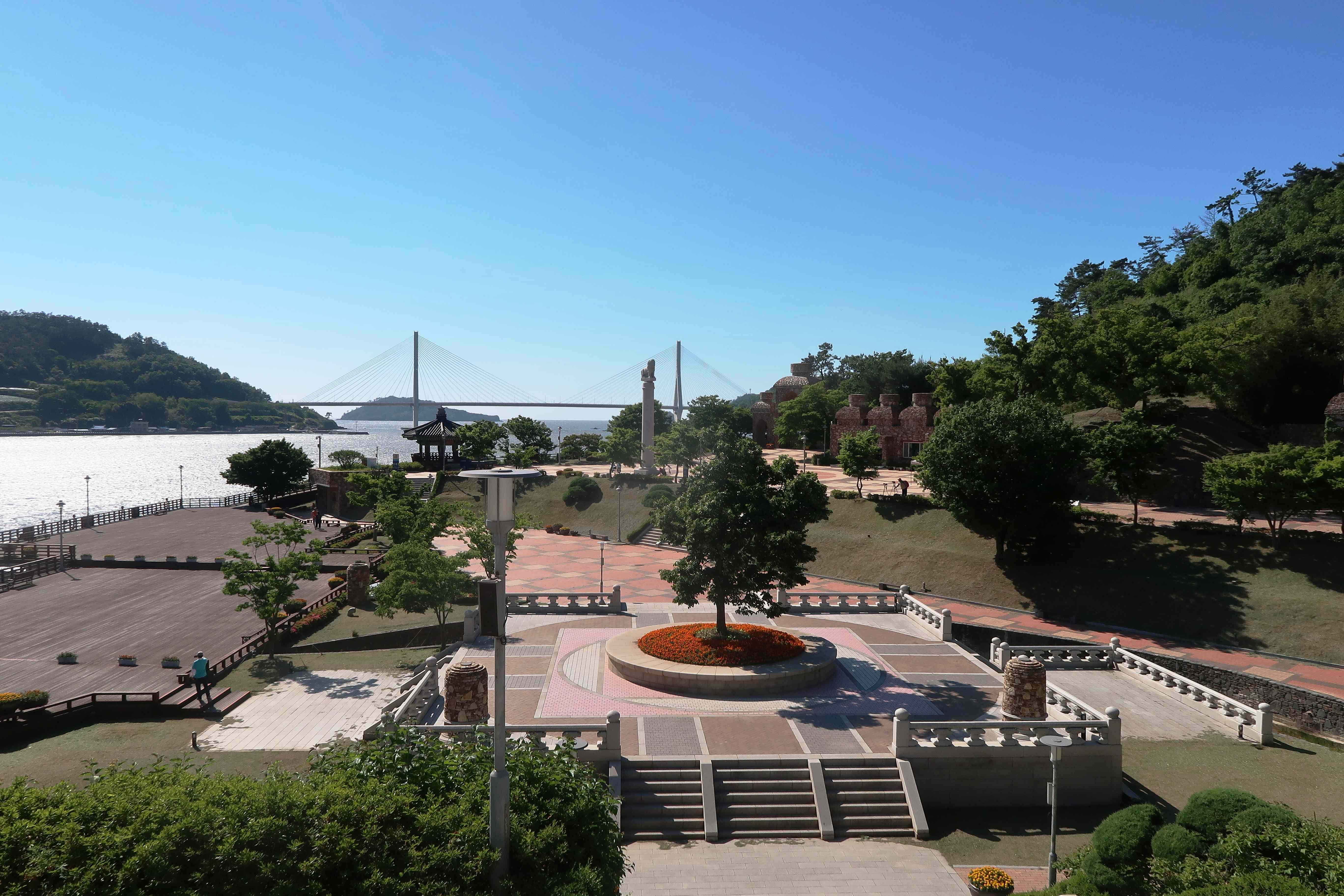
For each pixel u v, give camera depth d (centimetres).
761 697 3002
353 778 1322
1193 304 9481
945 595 5072
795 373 14975
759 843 2231
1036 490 4734
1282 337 6675
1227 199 13562
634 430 9481
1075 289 14612
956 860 2164
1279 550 4438
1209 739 2955
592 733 2573
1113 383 6094
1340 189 10194
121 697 3088
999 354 6725
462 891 1159
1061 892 1738
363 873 1131
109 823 1075
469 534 4444
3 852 998
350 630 4306
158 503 9438
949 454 4900
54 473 18438
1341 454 4453
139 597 4922
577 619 4212
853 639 3872
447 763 1421
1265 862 1481
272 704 3216
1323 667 3684
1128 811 1820
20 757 2716
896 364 11762
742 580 3222
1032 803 2483
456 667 2633
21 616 4472
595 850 1366
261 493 9094
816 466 9662
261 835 1102
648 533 7100
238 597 4906
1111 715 2491
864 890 2003
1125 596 4534
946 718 2803
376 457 12419
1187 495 5953
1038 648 3822
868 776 2445
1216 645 4016
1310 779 2608
